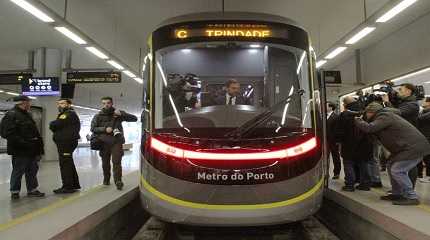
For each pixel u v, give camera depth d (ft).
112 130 24.27
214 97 16.52
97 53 42.70
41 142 23.41
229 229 18.35
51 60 53.16
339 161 27.35
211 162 14.67
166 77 16.70
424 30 38.70
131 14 38.58
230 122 15.75
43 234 13.85
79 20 40.37
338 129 22.26
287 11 37.65
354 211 18.84
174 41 16.99
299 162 15.17
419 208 16.92
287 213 14.52
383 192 21.57
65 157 23.90
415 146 17.39
